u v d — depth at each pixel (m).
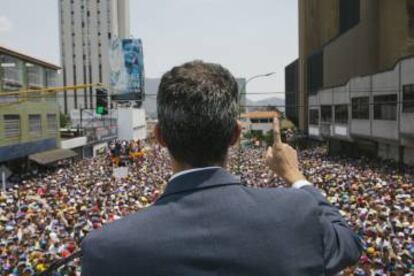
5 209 18.73
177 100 1.73
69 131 58.38
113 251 1.57
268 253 1.59
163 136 1.80
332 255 1.74
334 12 79.62
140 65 76.50
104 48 131.62
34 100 40.62
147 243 1.57
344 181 24.97
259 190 1.75
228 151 1.83
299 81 94.25
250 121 94.12
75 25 132.00
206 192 1.68
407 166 34.34
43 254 11.59
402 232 13.48
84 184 26.75
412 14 46.91
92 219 15.75
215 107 1.72
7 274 10.71
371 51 52.34
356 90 45.28
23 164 39.66
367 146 48.09
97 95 17.31
